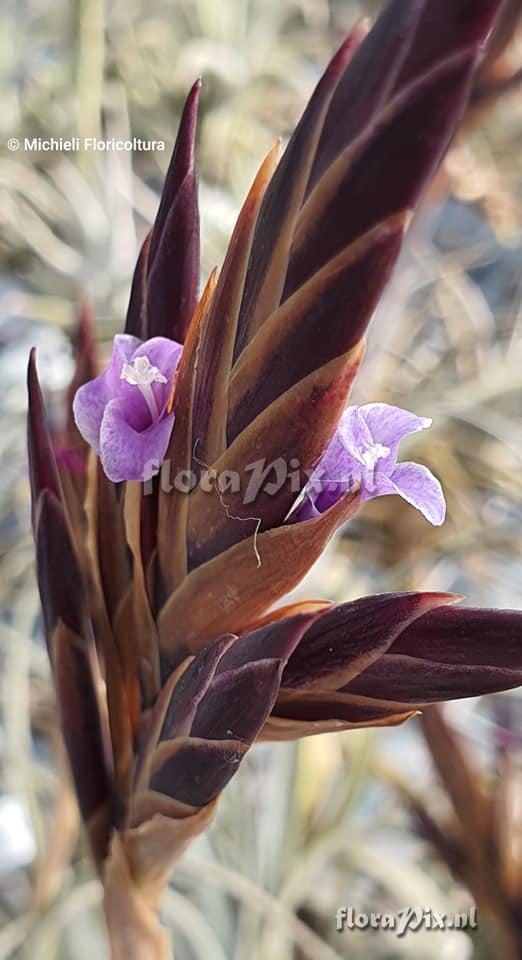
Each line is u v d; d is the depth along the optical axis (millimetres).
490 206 707
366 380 647
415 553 607
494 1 150
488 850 368
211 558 179
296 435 167
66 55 710
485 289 799
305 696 183
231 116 720
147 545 189
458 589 638
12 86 715
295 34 846
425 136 153
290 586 177
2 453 599
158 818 194
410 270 689
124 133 724
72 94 700
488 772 497
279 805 477
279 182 165
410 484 176
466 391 647
